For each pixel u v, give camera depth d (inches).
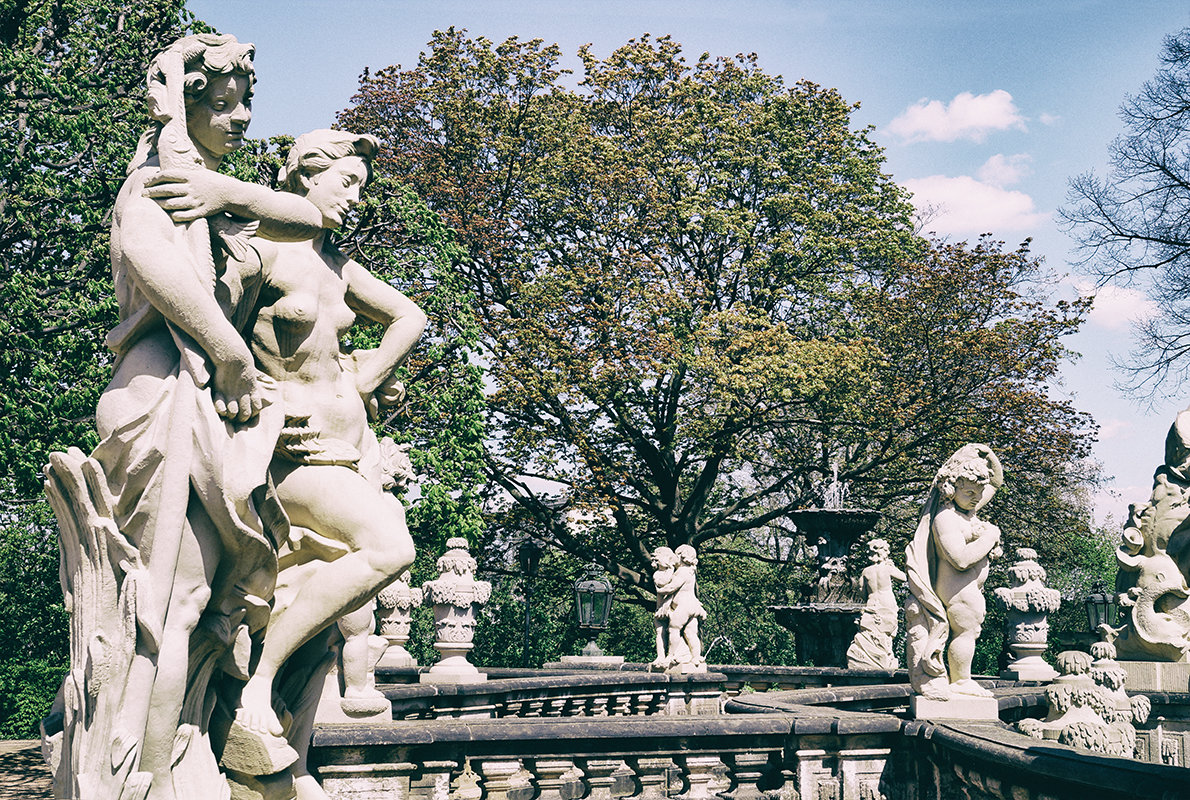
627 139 1105.4
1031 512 1151.6
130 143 541.0
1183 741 431.5
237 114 158.6
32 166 528.4
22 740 735.1
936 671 306.0
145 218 143.3
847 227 1103.0
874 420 1064.8
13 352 482.0
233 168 593.0
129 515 140.0
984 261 1094.4
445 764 221.6
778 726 270.4
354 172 173.3
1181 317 886.4
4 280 513.7
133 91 581.9
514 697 396.2
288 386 165.6
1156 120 900.6
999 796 241.8
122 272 147.0
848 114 1127.6
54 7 564.1
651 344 981.2
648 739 255.0
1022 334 1093.1
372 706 242.1
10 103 512.7
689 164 1080.8
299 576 162.4
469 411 709.9
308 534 162.6
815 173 1098.1
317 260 168.9
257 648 158.6
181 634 139.9
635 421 1081.4
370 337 593.0
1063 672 322.0
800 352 983.0
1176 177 901.8
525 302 1016.9
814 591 810.2
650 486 1156.5
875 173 1124.5
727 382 956.0
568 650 1143.6
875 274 1159.6
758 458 1115.3
